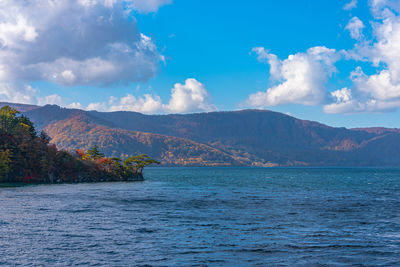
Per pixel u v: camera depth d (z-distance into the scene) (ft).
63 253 83.35
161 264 75.51
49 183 406.00
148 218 138.10
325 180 542.16
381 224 126.93
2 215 138.62
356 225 124.36
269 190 315.37
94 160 509.35
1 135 407.85
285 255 83.25
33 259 78.28
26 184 378.53
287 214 152.15
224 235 105.19
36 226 116.57
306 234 107.45
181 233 107.76
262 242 96.22
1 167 370.53
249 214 151.64
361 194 271.49
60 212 151.12
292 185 401.90
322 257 81.71
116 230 111.75
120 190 304.30
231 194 266.57
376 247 91.09
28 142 424.46
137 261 77.46
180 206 181.68
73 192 271.08
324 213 156.04
